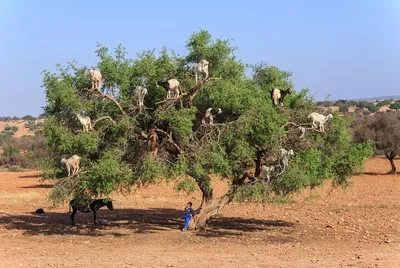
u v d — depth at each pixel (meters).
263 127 19.47
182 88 20.78
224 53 21.30
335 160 22.64
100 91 19.73
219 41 21.36
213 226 23.66
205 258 16.19
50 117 20.09
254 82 22.78
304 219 25.95
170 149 20.61
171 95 20.11
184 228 22.28
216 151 19.73
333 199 33.75
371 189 38.91
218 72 21.20
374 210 28.62
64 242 19.77
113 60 21.00
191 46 21.27
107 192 19.38
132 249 18.22
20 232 22.19
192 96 19.89
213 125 19.89
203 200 22.67
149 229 22.91
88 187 19.38
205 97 20.08
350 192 37.09
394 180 45.03
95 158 20.48
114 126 19.73
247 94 20.09
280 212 28.55
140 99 19.86
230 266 14.53
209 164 19.62
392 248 17.92
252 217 26.75
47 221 25.66
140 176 19.59
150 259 16.05
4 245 19.03
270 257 16.25
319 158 21.14
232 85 19.89
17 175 58.12
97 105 20.19
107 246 18.86
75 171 19.42
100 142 20.08
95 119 20.45
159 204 33.03
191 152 19.56
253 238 20.55
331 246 18.64
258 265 14.67
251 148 20.48
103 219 26.39
